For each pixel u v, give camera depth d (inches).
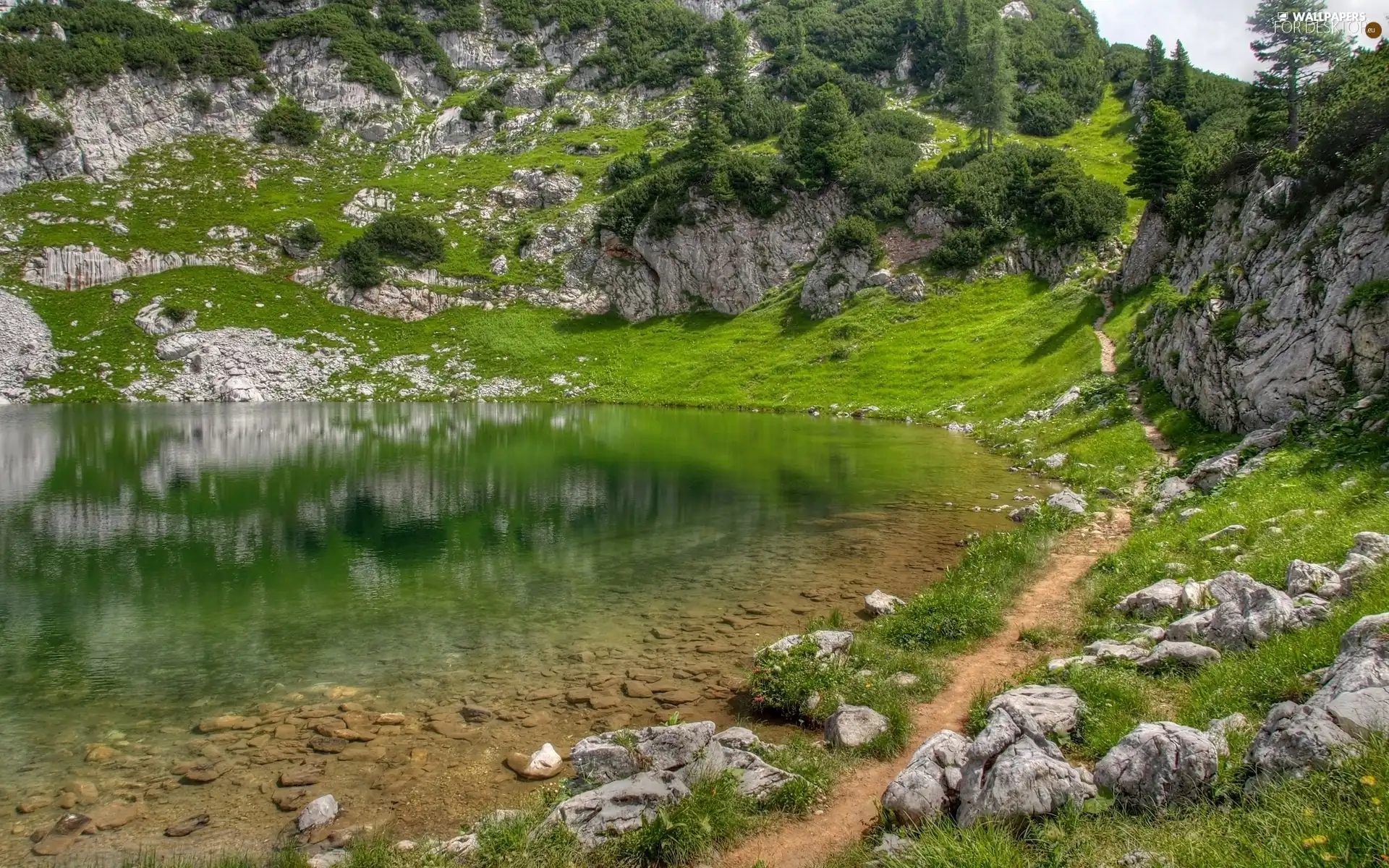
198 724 516.4
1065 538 905.5
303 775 448.1
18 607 768.3
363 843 371.9
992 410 2113.7
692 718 508.7
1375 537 529.7
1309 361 1032.8
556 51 6269.7
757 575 842.8
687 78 5753.0
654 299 4003.4
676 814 362.9
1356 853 232.8
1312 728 295.7
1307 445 885.8
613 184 4699.8
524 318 3949.3
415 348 3693.4
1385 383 910.4
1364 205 1059.9
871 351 2977.4
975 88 3983.8
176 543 1012.5
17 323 3351.4
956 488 1304.1
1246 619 480.4
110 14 5265.8
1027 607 676.7
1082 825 301.6
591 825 366.3
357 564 910.4
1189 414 1331.2
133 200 4281.5
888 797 352.8
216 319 3572.8
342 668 607.8
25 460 1699.1
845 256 3405.5
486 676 586.2
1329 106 1339.8
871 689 511.5
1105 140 4424.2
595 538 1022.4
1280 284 1191.6
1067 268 2923.2
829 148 3809.1
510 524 1108.5
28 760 470.3
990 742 345.1
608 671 590.9
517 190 4822.8
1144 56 5319.9
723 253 3873.0
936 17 5502.0
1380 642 331.3
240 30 5772.6
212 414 2659.9
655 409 2903.5
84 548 992.2
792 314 3513.8
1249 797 291.9
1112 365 1844.2
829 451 1754.4
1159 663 475.5
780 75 5629.9
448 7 6348.4
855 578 824.3
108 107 4658.0
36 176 4271.7
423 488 1378.0
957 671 551.8
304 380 3341.5
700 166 3991.1
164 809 414.9
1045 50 5182.1
